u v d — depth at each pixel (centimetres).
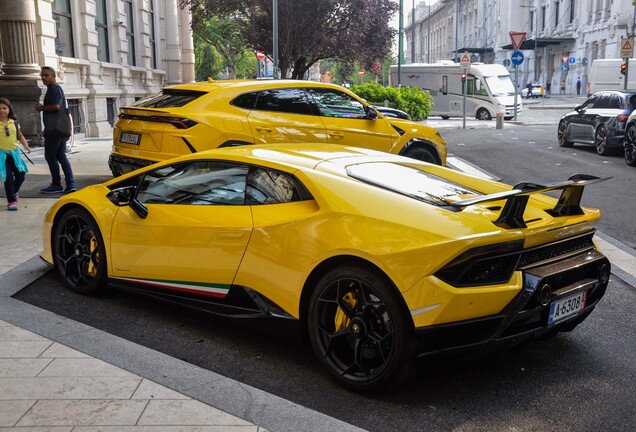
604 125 1547
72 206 539
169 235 455
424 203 381
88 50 2012
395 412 355
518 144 1888
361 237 362
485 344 353
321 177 405
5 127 834
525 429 338
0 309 484
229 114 865
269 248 403
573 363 421
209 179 454
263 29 2327
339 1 2222
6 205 887
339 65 2677
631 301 547
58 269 550
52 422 319
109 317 493
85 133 2006
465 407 361
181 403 341
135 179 504
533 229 367
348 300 376
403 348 350
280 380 393
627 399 371
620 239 766
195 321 488
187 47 3288
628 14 4931
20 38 1586
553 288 379
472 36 8662
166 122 835
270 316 407
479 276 351
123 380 367
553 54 6569
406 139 1028
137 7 2594
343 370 380
